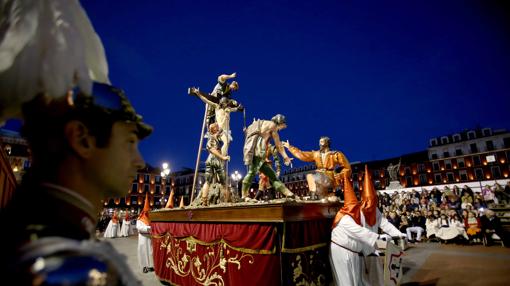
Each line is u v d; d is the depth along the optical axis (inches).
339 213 155.4
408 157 2420.0
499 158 1969.7
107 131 25.8
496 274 232.4
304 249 136.1
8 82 25.8
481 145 2054.6
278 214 124.0
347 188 158.9
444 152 2193.7
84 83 25.8
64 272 15.5
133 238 721.6
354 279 146.5
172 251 205.2
